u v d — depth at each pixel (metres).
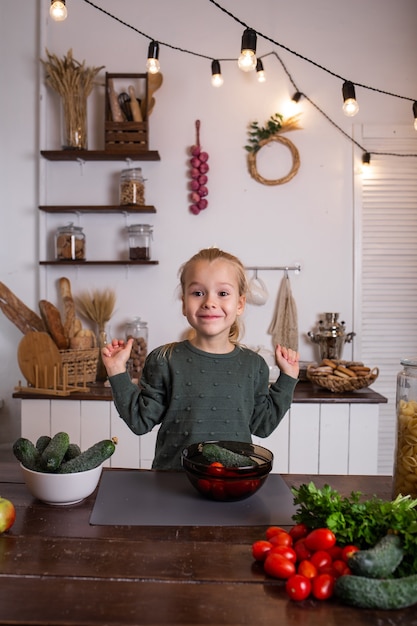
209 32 2.95
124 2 2.94
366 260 3.00
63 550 0.91
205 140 2.96
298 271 2.99
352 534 0.86
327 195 2.98
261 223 2.98
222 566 0.87
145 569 0.85
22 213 2.96
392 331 3.02
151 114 2.96
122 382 1.40
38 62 2.93
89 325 2.96
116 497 1.16
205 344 1.50
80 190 2.96
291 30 2.96
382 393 3.02
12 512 0.98
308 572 0.80
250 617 0.73
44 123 2.92
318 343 2.88
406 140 2.98
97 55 2.94
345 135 2.97
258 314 3.00
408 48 2.97
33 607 0.75
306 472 2.44
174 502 1.13
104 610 0.74
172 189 2.96
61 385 2.52
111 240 2.97
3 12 2.93
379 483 1.28
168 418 1.44
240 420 1.44
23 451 1.14
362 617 0.74
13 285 2.96
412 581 0.76
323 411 2.43
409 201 2.99
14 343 2.97
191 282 1.43
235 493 1.11
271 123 2.90
